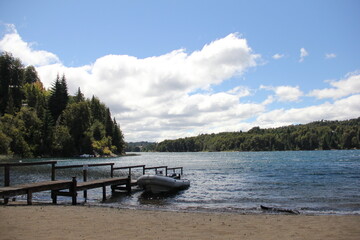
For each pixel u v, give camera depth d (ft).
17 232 23.66
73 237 22.68
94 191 68.28
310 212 41.29
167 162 220.02
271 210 42.55
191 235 24.53
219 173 115.55
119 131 401.90
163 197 58.29
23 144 235.40
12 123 238.89
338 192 61.31
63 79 327.26
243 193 61.62
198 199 54.95
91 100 389.80
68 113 304.30
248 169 135.74
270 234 25.40
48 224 27.17
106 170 129.39
